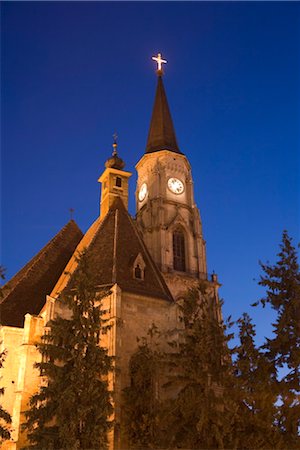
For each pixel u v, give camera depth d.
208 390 34.16
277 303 38.28
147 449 37.34
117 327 43.97
